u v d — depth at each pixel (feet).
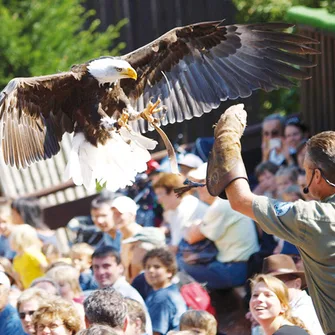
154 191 53.36
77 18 84.07
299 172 51.47
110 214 49.06
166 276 39.81
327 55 56.54
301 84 60.23
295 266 38.99
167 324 39.27
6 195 67.41
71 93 30.60
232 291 46.62
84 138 30.48
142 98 32.27
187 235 47.50
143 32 86.48
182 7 85.92
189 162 55.21
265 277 32.12
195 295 42.14
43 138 30.45
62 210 60.59
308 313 33.81
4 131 29.40
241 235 45.98
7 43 79.05
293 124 54.29
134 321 34.01
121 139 30.35
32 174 69.36
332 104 56.80
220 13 85.10
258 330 36.76
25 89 29.86
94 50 82.53
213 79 31.60
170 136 82.74
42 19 81.61
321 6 61.31
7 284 38.47
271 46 30.53
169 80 32.17
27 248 48.06
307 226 23.25
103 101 30.71
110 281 40.50
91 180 29.76
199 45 31.73
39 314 32.50
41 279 38.78
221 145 24.13
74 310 32.99
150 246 45.37
